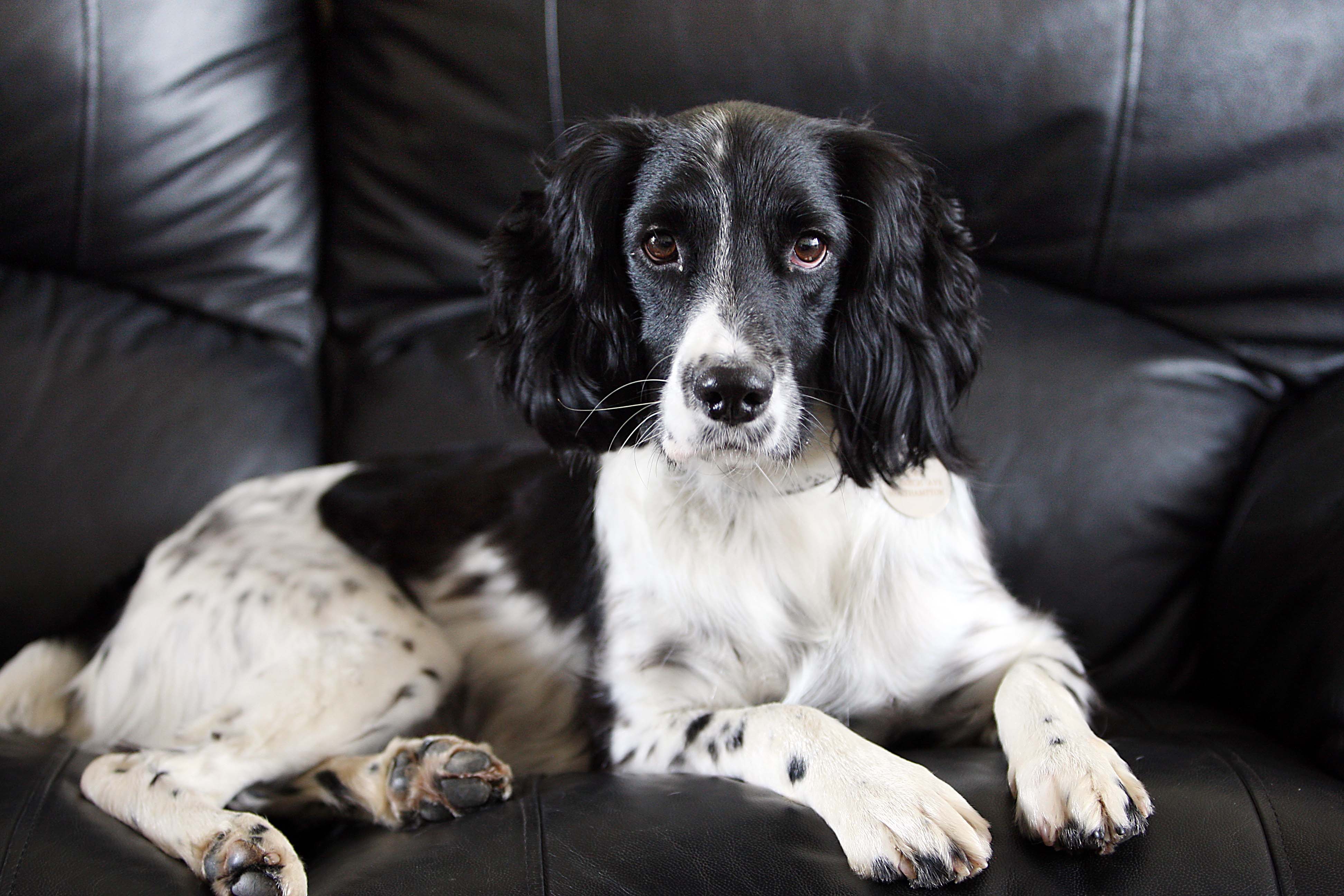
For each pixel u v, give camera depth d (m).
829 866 1.27
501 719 2.00
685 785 1.51
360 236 2.46
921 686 1.75
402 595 2.03
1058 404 2.16
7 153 2.32
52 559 2.26
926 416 1.71
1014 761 1.40
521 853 1.35
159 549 2.14
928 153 2.18
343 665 1.86
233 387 2.38
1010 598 1.84
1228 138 2.09
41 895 1.35
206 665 1.93
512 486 2.14
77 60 2.31
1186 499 2.08
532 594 2.00
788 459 1.57
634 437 1.76
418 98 2.35
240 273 2.45
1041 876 1.23
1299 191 2.08
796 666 1.76
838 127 1.69
